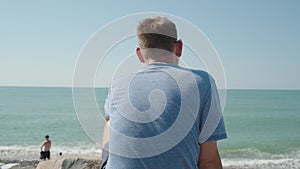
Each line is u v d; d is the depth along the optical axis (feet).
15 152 87.30
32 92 562.25
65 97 404.16
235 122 183.52
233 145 106.42
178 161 5.64
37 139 116.06
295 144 110.22
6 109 242.37
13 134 129.90
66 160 34.35
